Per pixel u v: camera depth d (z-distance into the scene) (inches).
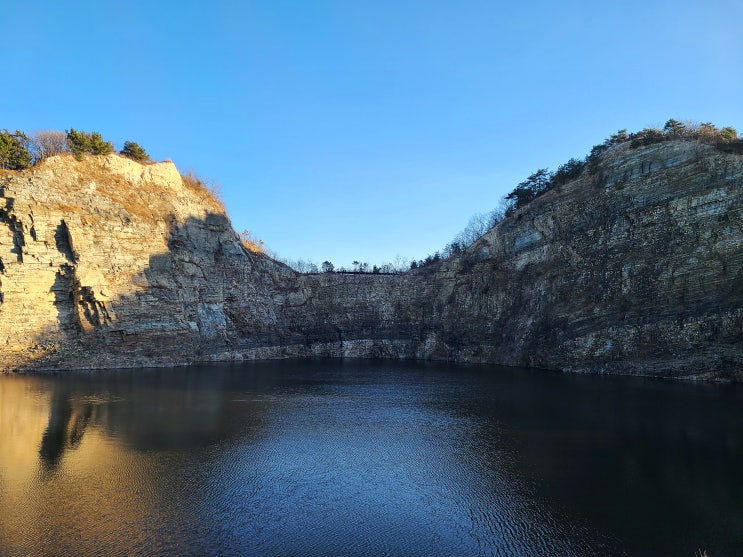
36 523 592.1
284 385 1706.4
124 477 748.0
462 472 786.8
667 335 1811.0
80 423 1060.5
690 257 1863.9
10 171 1962.4
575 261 2358.5
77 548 534.6
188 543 550.9
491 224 4057.6
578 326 2153.1
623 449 893.8
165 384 1622.8
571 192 2583.7
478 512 639.8
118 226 2133.4
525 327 2482.8
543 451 893.8
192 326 2386.8
